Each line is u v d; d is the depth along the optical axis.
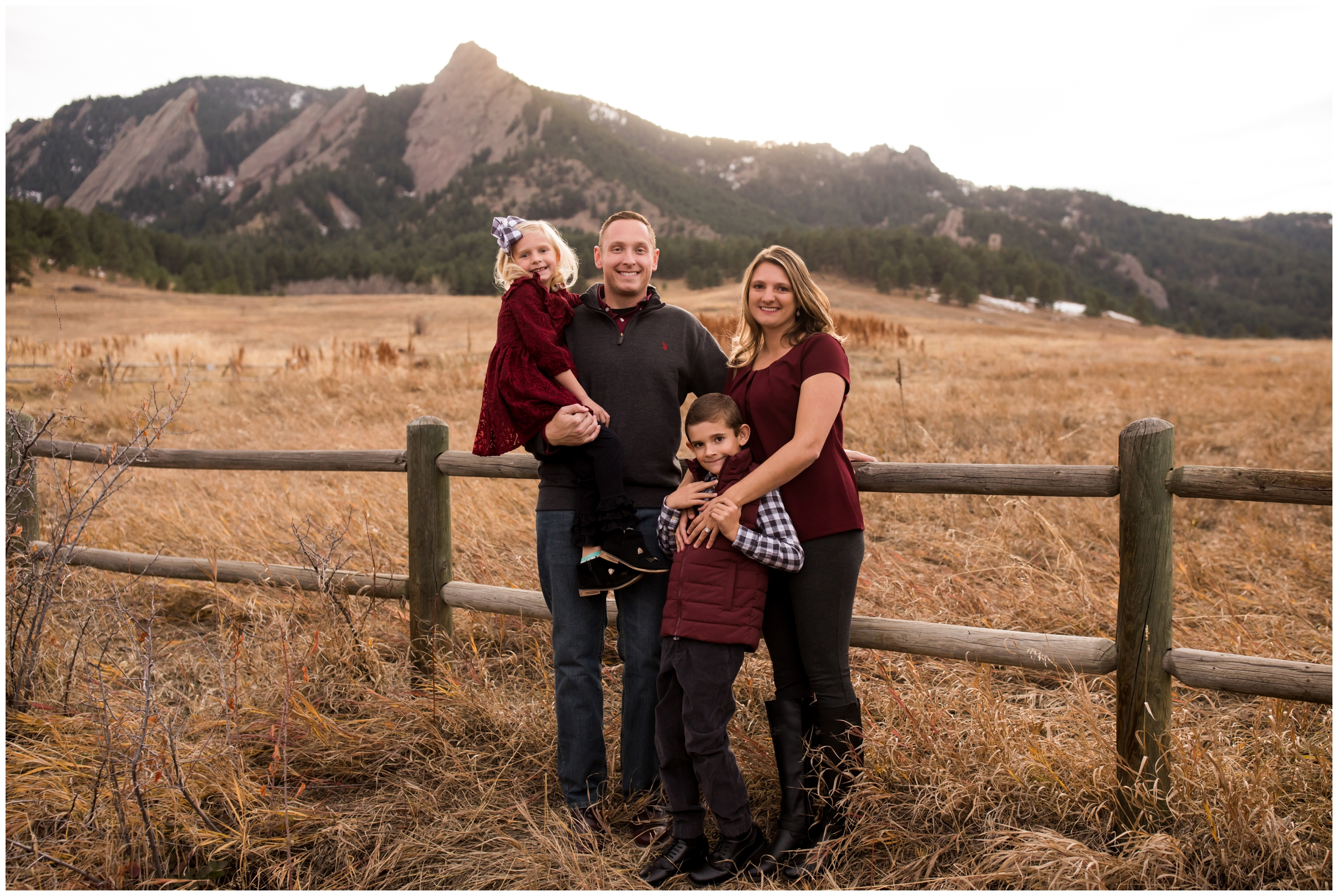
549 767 2.73
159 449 3.78
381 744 2.82
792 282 2.28
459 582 3.26
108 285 78.12
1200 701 2.99
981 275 147.75
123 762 2.52
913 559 4.51
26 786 2.47
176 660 3.47
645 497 2.44
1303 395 11.19
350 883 2.20
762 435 2.29
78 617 3.72
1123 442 2.21
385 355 16.20
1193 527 4.99
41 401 9.14
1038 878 2.03
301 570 3.43
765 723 2.84
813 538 2.22
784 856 2.19
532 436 2.40
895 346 22.31
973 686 2.79
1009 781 2.37
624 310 2.49
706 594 2.16
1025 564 3.88
